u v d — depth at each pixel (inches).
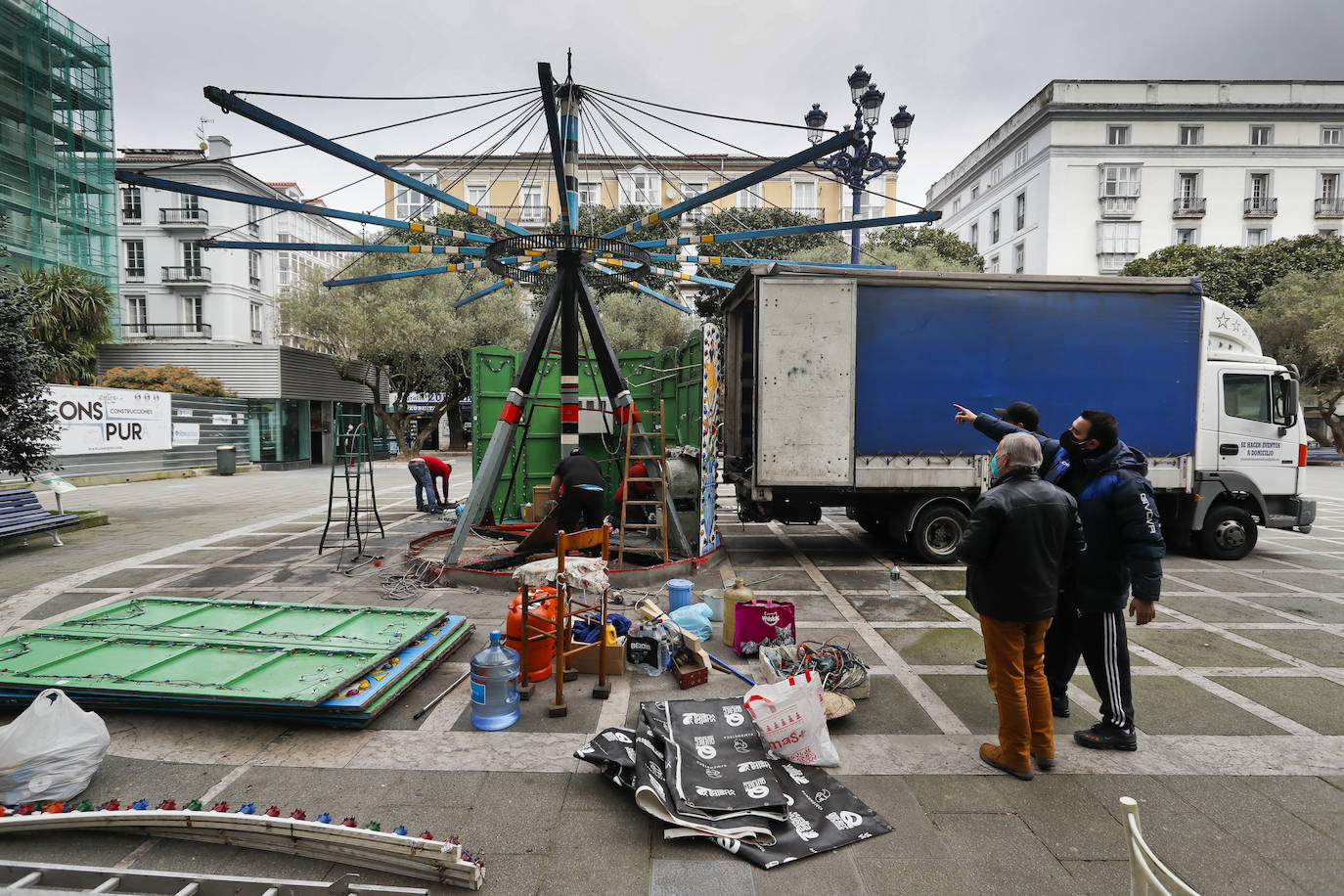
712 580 272.8
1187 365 301.1
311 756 129.2
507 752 131.0
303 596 245.0
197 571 283.0
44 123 916.6
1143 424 300.7
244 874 95.7
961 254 1306.6
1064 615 146.6
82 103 981.8
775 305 287.7
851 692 157.3
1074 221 1478.8
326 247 310.2
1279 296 1080.2
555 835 104.2
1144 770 125.6
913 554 326.3
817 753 123.3
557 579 148.2
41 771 111.3
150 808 104.9
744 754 118.4
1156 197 1471.5
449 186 307.6
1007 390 296.2
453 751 131.3
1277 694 162.7
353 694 142.7
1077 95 1462.8
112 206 1020.5
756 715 124.6
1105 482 131.5
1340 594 257.8
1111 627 132.5
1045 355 296.7
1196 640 203.3
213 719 143.9
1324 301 984.9
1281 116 1449.3
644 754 114.3
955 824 107.7
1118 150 1460.4
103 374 957.2
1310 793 117.6
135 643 169.8
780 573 288.2
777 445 289.6
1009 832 105.5
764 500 293.6
